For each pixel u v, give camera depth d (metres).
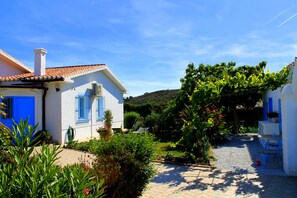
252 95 17.36
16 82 14.22
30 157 3.11
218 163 9.76
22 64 18.08
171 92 42.78
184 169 8.87
